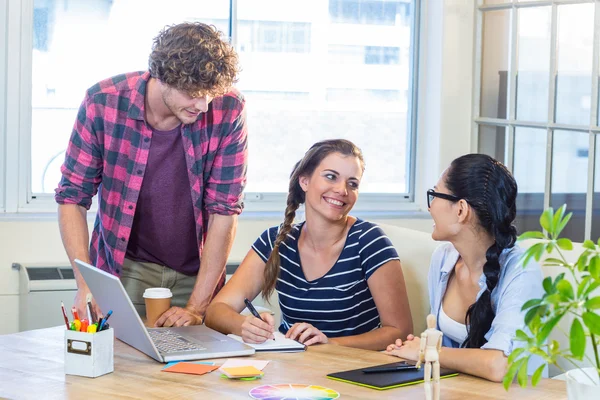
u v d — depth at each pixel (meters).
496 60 3.64
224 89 2.12
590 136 3.16
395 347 1.93
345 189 2.23
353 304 2.29
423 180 3.88
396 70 3.84
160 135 2.29
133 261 2.44
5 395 1.56
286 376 1.71
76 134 2.29
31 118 3.31
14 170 3.28
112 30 3.40
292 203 2.36
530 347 1.14
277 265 2.31
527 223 3.52
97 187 2.41
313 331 2.05
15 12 3.21
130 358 1.85
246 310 2.63
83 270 1.97
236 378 1.68
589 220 3.18
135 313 1.79
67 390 1.60
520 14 3.50
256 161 3.67
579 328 1.05
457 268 2.09
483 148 3.75
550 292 1.10
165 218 2.37
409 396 1.57
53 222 3.21
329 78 3.74
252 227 3.47
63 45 3.34
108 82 2.27
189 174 2.32
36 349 1.92
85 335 1.68
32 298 3.11
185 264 2.47
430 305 2.29
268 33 3.63
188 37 2.05
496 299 1.92
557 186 3.34
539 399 1.57
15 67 3.23
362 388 1.62
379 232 2.30
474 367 1.73
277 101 3.68
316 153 2.27
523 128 3.51
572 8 3.24
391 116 3.85
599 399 1.18
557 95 3.34
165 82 2.07
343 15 3.73
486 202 1.91
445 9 3.69
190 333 2.07
